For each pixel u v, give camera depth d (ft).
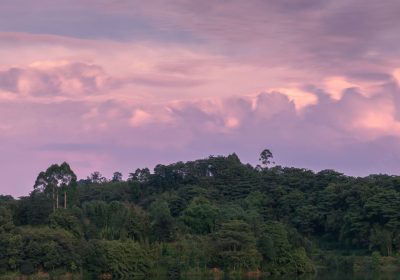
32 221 475.31
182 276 431.02
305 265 453.99
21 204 496.23
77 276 408.87
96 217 496.23
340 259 508.12
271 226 503.20
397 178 628.69
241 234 437.99
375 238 518.78
